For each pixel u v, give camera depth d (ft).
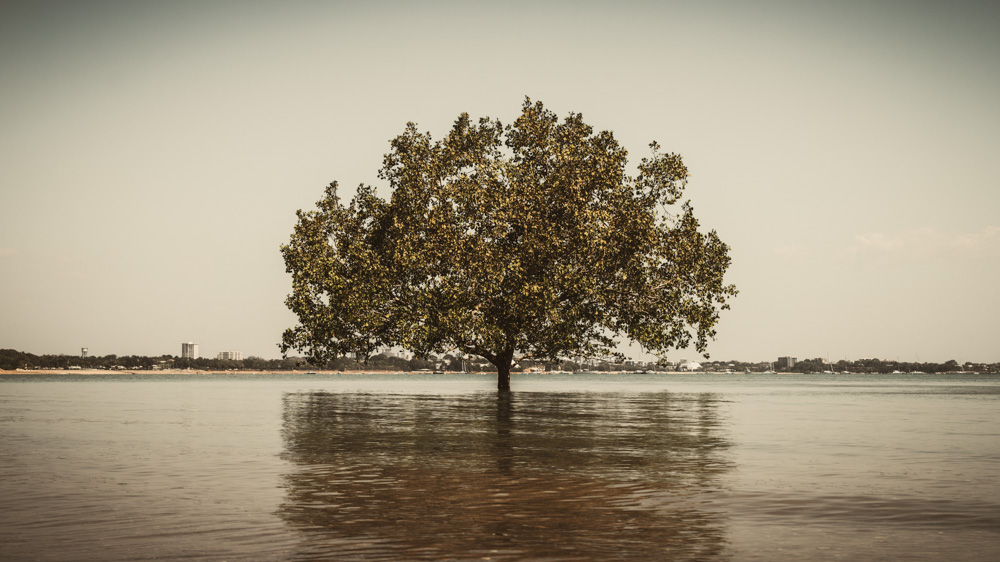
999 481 43.34
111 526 31.68
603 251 154.30
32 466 50.49
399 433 75.05
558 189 156.56
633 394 208.74
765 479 43.80
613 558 26.53
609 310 164.66
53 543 28.86
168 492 39.81
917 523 32.19
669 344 164.55
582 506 35.73
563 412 112.98
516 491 39.73
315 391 252.21
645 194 165.99
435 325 153.17
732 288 165.58
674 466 49.42
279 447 61.82
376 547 28.09
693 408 126.72
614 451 58.13
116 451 59.52
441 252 153.69
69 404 148.05
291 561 26.21
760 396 194.39
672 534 30.14
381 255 166.50
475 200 155.74
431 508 35.27
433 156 163.22
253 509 35.12
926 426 85.40
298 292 163.94
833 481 43.09
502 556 26.78
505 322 157.48
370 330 163.32
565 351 162.50
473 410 119.34
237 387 323.57
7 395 206.49
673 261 162.91
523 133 163.94
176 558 26.63
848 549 27.91
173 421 95.61
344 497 38.14
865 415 107.55
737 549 27.84
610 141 165.17
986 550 27.81
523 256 152.15
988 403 151.23
